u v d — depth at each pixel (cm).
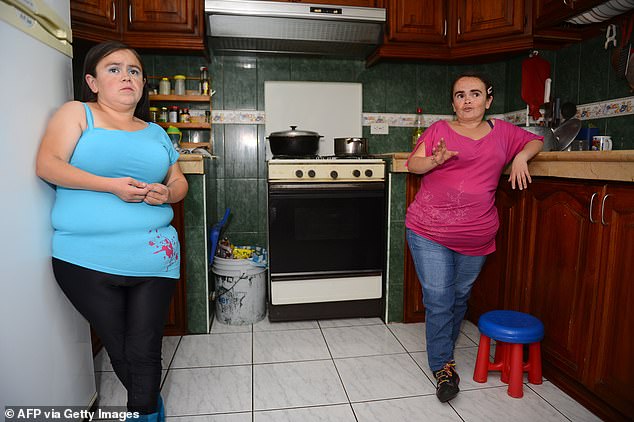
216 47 259
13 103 102
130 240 118
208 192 236
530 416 150
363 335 222
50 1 122
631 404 134
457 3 249
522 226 187
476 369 174
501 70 289
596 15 198
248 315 238
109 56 120
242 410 155
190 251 220
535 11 230
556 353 167
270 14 233
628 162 129
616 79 207
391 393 166
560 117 237
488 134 159
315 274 238
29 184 108
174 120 263
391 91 291
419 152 165
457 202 158
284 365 189
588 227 150
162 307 127
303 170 230
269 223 232
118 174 120
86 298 117
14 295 100
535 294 179
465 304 184
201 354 200
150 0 228
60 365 123
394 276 238
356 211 237
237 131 279
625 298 135
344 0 242
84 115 115
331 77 285
